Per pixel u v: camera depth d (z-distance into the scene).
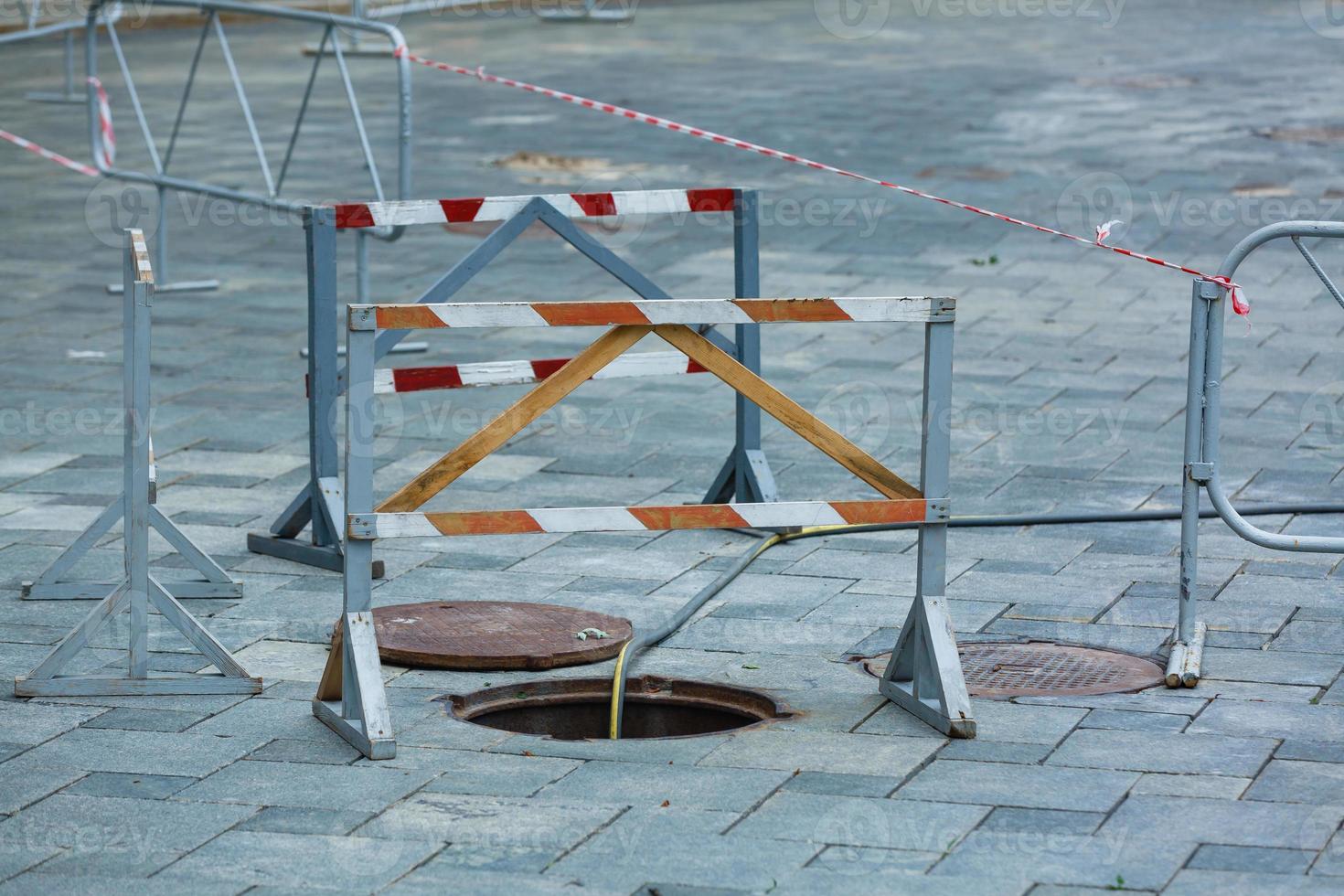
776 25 43.75
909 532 11.03
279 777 7.41
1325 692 8.37
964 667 8.76
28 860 6.59
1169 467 12.23
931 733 7.90
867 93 31.33
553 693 8.65
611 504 11.49
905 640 8.28
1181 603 8.78
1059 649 9.01
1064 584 9.99
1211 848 6.68
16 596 9.80
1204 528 10.98
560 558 10.60
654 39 40.03
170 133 27.20
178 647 9.06
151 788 7.29
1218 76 33.69
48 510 11.39
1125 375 14.73
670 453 12.70
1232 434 12.95
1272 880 6.41
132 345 8.20
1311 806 7.06
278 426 13.48
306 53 34.34
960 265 18.70
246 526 11.17
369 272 18.48
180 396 14.30
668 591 9.98
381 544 10.87
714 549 10.77
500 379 10.17
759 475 11.13
